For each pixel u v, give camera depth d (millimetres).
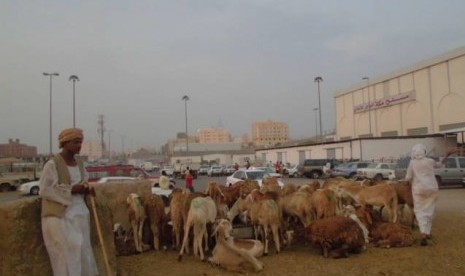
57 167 5582
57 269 5516
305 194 10688
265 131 153625
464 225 12320
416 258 8805
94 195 6027
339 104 69750
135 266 8961
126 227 11312
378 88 58969
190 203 9711
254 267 8234
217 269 8523
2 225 6223
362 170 32438
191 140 177125
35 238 6332
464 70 44219
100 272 7074
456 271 7855
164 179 19391
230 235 9062
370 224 10516
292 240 10180
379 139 45281
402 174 27906
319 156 54438
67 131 5742
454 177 27469
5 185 42906
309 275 7934
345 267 8367
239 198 11773
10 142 128125
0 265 6195
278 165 44875
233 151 101688
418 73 50969
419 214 10094
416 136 45125
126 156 148375
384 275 7801
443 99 47125
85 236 5801
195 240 9398
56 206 5512
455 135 44688
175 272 8406
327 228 9172
